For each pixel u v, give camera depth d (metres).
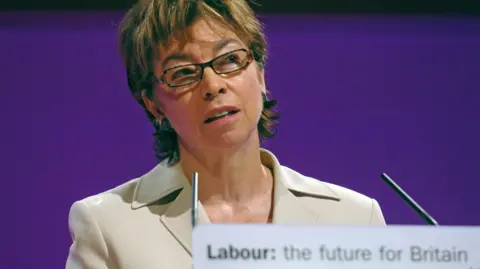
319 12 7.75
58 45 7.44
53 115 7.37
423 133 7.75
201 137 4.35
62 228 7.23
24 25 7.40
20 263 7.16
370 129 7.70
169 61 4.36
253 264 3.35
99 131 7.40
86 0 7.45
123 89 7.48
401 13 7.82
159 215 4.54
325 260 3.39
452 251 3.48
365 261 3.41
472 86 7.85
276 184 4.71
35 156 7.29
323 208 4.76
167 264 4.36
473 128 7.80
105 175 7.35
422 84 7.81
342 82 7.71
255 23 4.60
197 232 3.34
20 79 7.35
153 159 7.42
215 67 4.31
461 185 7.72
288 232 3.38
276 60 7.67
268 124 4.96
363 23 7.81
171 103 4.37
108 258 4.44
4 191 7.21
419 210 4.10
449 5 7.88
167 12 4.36
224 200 4.60
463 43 7.89
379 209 4.93
